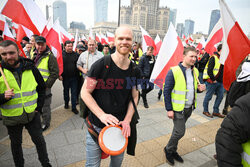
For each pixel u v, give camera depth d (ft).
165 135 10.57
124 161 8.02
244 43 7.00
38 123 6.63
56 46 11.31
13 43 5.61
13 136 6.28
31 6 10.41
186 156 8.65
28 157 8.00
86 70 11.76
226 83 8.08
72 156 8.23
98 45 21.84
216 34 12.50
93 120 4.67
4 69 5.77
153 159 8.25
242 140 3.25
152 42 18.56
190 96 7.38
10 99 5.78
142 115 13.64
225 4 7.24
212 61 12.50
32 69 6.36
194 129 11.49
